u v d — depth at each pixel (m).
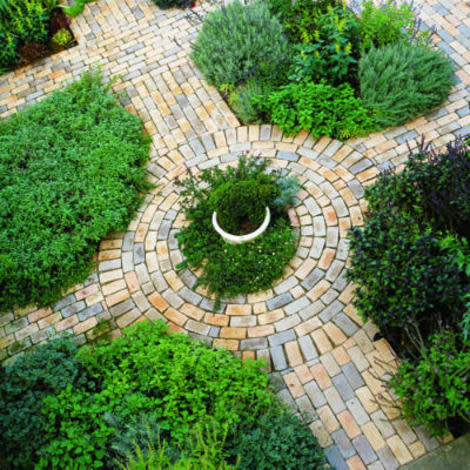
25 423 4.03
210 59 7.12
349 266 5.31
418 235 4.40
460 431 4.16
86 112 6.81
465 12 7.26
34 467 4.04
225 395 4.27
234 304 5.25
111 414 4.09
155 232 5.95
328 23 6.85
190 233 5.59
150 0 8.55
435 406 3.78
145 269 5.67
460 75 6.61
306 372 4.72
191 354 4.59
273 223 5.62
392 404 4.38
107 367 4.60
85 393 4.30
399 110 6.09
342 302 5.08
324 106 6.19
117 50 7.97
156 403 4.23
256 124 6.65
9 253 5.60
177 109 7.03
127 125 6.61
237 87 7.00
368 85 6.28
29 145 6.43
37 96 7.60
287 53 6.96
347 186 5.89
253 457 3.94
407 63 6.16
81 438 4.01
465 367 3.74
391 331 4.66
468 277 4.34
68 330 5.35
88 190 6.02
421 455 4.13
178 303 5.36
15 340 5.36
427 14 7.39
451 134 6.08
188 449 4.04
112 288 5.58
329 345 4.84
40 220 5.85
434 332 4.29
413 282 4.15
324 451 4.26
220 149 6.52
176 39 7.89
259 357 4.87
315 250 5.46
